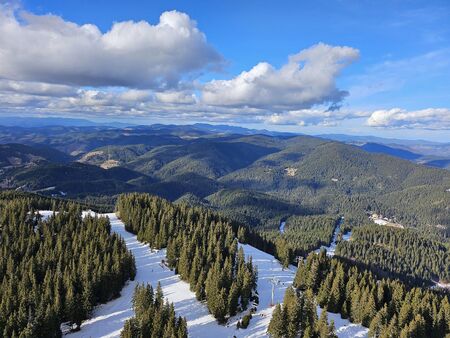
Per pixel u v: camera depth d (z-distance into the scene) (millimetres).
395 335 78312
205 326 83500
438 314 88188
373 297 89562
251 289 96438
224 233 142250
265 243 157625
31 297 82438
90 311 85562
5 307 79250
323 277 106500
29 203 161875
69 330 81438
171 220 139250
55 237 119938
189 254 109750
